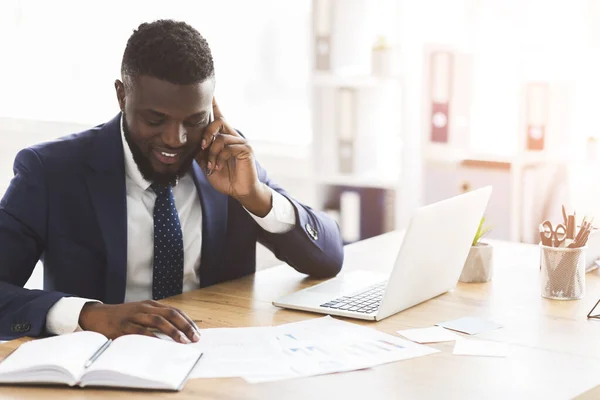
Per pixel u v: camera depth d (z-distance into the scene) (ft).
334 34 13.41
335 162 13.55
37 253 5.82
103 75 16.62
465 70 12.12
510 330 4.95
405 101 12.91
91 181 5.80
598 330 4.96
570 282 5.65
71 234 5.80
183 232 6.22
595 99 11.27
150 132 5.33
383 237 7.87
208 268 6.27
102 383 3.93
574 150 11.42
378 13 13.62
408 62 12.94
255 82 19.06
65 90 16.75
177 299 5.67
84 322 4.82
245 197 5.99
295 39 18.69
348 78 13.16
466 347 4.59
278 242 6.24
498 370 4.22
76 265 5.82
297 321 5.13
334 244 6.32
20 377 3.97
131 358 4.06
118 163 5.84
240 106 19.04
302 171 18.89
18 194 5.69
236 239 6.49
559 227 5.85
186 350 4.31
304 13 18.40
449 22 12.66
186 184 6.28
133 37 5.31
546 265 5.69
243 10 18.29
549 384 4.02
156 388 3.89
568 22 11.43
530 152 11.51
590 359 4.42
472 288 5.99
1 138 16.06
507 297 5.74
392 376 4.11
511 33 12.01
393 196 13.24
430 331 4.91
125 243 5.79
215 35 18.10
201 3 17.54
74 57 16.65
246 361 4.30
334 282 6.07
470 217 5.78
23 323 4.91
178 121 5.28
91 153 5.87
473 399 3.80
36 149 5.87
